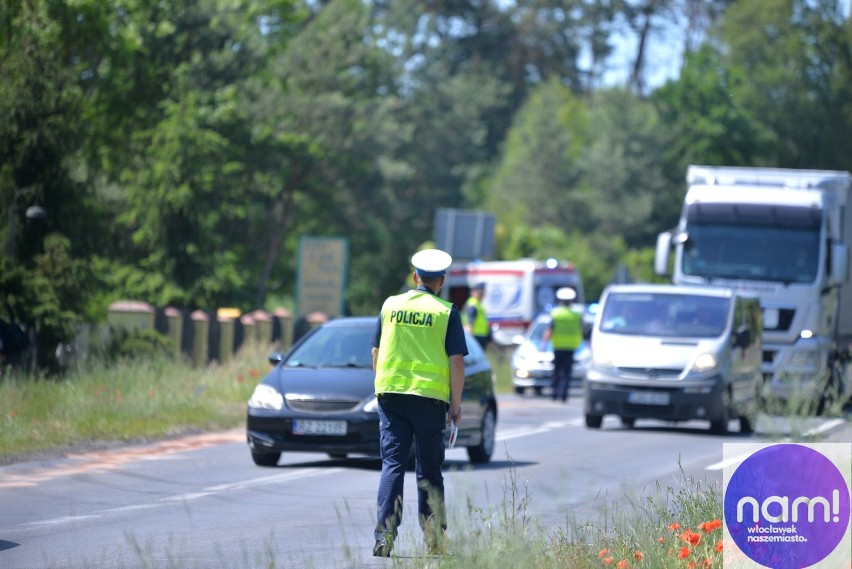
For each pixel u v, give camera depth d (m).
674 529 27.48
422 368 30.33
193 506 40.34
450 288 138.75
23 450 52.88
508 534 25.20
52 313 74.19
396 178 195.12
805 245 82.00
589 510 38.12
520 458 55.25
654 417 67.81
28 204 83.44
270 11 156.00
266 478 47.53
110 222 105.56
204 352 91.06
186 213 109.12
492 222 115.19
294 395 50.00
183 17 141.25
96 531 35.38
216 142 112.25
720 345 68.62
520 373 105.31
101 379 67.81
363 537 34.31
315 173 177.62
